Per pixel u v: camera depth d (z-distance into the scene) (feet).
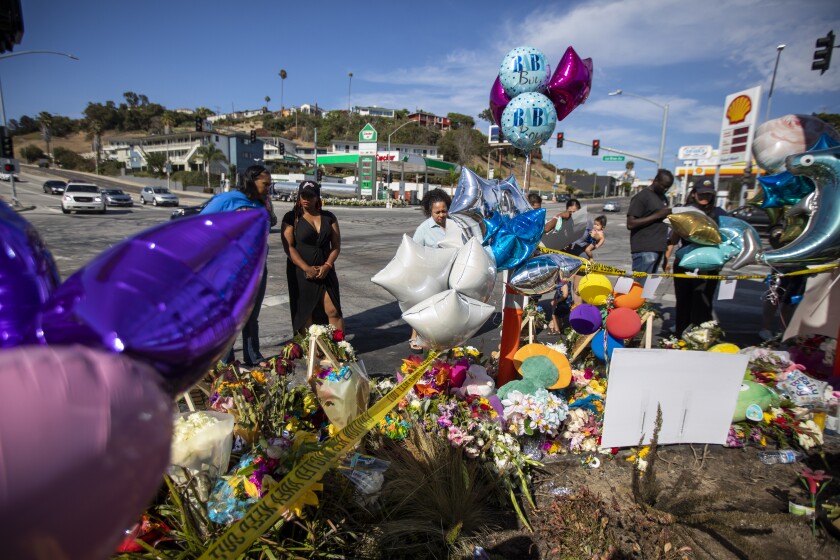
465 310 6.86
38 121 407.44
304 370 10.89
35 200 98.22
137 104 456.04
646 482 8.00
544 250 10.98
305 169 273.54
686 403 9.50
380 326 18.56
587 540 6.88
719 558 6.90
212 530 5.49
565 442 9.45
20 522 1.41
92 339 2.02
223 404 7.73
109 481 1.62
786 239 12.05
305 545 5.85
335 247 13.32
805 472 8.27
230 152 249.96
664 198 17.28
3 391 1.49
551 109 10.91
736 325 19.83
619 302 11.22
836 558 7.02
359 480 6.77
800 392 10.55
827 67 42.27
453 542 6.81
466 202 9.07
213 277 2.35
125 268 2.20
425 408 8.59
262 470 5.58
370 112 464.24
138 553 5.23
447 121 422.00
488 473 7.91
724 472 9.16
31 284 2.54
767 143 13.96
